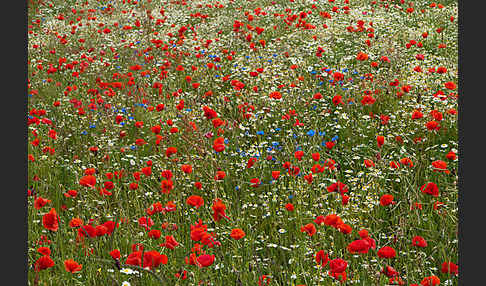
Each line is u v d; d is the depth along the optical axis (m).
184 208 4.40
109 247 3.42
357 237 3.77
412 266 3.38
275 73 7.95
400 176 4.49
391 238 3.69
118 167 5.41
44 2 18.78
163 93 7.98
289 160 5.28
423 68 8.05
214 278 3.30
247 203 4.43
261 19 13.62
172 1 17.44
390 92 7.02
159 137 5.26
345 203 3.74
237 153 5.55
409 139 5.57
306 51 9.42
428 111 6.02
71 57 10.95
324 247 3.57
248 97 7.12
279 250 3.83
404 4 14.09
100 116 7.01
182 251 3.56
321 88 7.57
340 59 9.11
